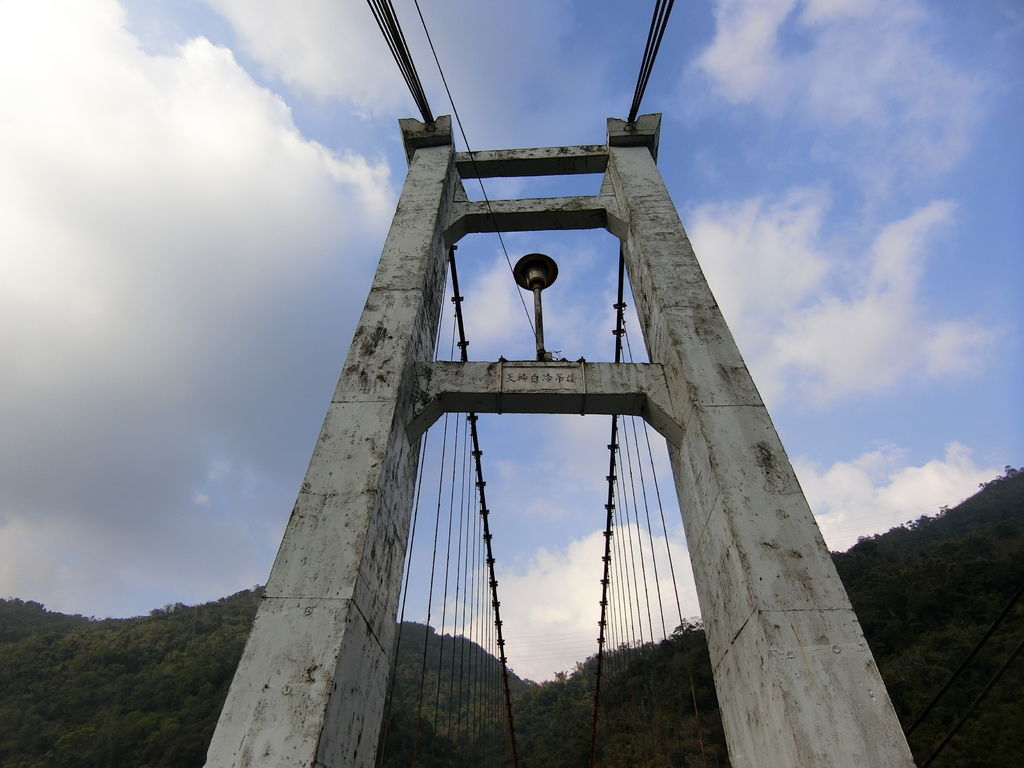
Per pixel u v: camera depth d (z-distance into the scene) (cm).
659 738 4466
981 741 3572
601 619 1588
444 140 1034
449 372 710
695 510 632
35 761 5469
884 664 4753
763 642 461
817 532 522
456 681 6206
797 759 404
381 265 786
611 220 941
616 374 708
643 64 1005
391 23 920
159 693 6319
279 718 425
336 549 513
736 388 640
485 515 1371
